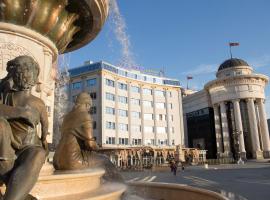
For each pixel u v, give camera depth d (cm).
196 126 7506
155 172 3338
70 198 317
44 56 457
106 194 355
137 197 582
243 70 6481
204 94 7212
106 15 541
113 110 6050
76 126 454
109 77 6053
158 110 6806
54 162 451
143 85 6719
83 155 465
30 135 270
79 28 553
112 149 4825
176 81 7175
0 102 279
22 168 218
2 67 408
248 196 1130
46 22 444
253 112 6112
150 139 6562
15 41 423
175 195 593
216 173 2859
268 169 3209
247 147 6191
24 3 415
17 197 206
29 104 279
